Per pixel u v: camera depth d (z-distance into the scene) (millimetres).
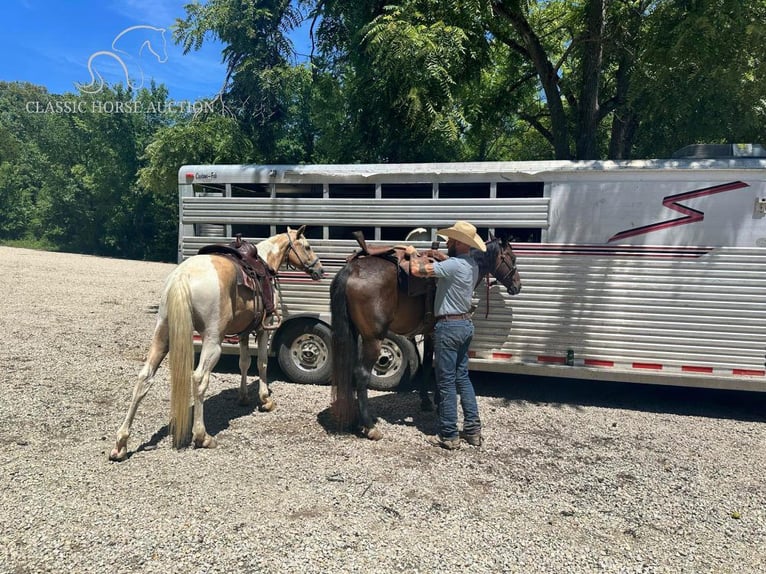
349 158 10039
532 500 3670
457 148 9789
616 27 8602
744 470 4273
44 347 7570
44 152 34000
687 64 7039
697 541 3232
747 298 5195
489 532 3238
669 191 5277
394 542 3090
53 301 11984
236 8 9375
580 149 9328
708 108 8016
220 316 4391
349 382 4633
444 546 3070
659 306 5375
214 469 3965
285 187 6598
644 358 5445
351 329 4707
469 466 4195
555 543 3146
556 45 12594
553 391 6383
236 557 2889
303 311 6211
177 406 4059
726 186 5168
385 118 8938
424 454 4406
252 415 5203
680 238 5285
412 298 4910
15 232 40281
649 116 8344
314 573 2779
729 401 6148
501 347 5777
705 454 4582
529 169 5512
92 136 31406
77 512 3289
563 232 5520
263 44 9773
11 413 4965
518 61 11438
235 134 9625
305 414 5266
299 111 11141
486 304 5770
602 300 5496
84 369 6578
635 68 8188
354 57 8609
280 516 3326
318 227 6336
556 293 5594
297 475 3922
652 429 5184
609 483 3973
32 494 3488
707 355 5312
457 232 4520
